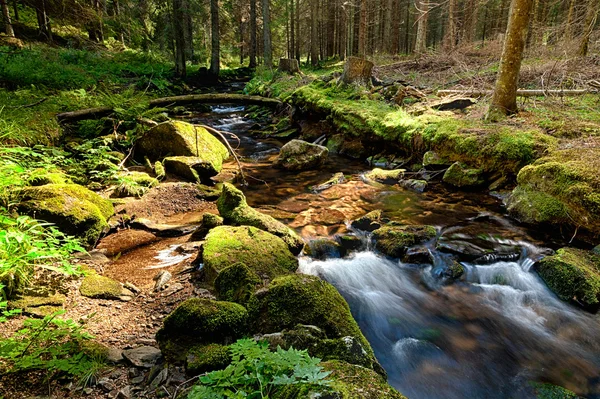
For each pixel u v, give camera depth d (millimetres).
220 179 8055
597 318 3920
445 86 12297
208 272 3973
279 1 34281
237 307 2986
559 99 9016
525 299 4359
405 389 3191
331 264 4859
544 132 7383
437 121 8648
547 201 5656
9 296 3246
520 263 4902
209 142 9062
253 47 29172
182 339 2781
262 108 14922
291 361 1997
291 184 7879
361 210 6500
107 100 10266
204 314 2822
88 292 3590
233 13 33000
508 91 8086
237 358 2090
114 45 25578
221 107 16281
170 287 3881
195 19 26938
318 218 6148
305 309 2994
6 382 2381
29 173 5320
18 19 20438
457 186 7504
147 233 5273
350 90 11906
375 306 4199
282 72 18859
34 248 3551
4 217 3518
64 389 2406
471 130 7797
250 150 10570
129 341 2992
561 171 5551
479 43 18938
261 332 2898
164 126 8305
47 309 3229
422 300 4352
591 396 3152
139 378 2555
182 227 5449
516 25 7613
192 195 6707
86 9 14242
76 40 22141
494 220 6035
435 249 5121
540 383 3221
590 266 4445
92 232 4715
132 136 9016
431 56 16188
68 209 4555
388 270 4848
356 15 28094
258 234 4695
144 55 24125
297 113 12609
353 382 2029
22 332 2740
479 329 3930
